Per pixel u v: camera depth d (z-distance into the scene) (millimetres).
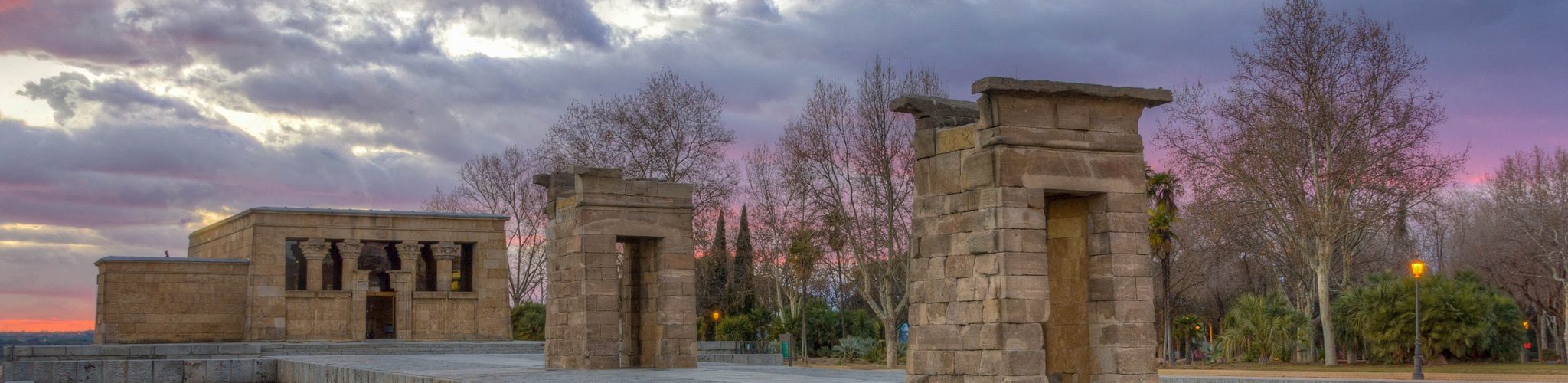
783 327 74438
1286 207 57344
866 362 68438
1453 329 50344
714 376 30625
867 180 60656
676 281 35719
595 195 35094
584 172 35062
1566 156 74438
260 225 54469
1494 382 36750
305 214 55312
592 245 34719
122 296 53125
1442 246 83125
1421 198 55625
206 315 54438
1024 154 21188
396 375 30297
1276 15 53844
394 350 51969
